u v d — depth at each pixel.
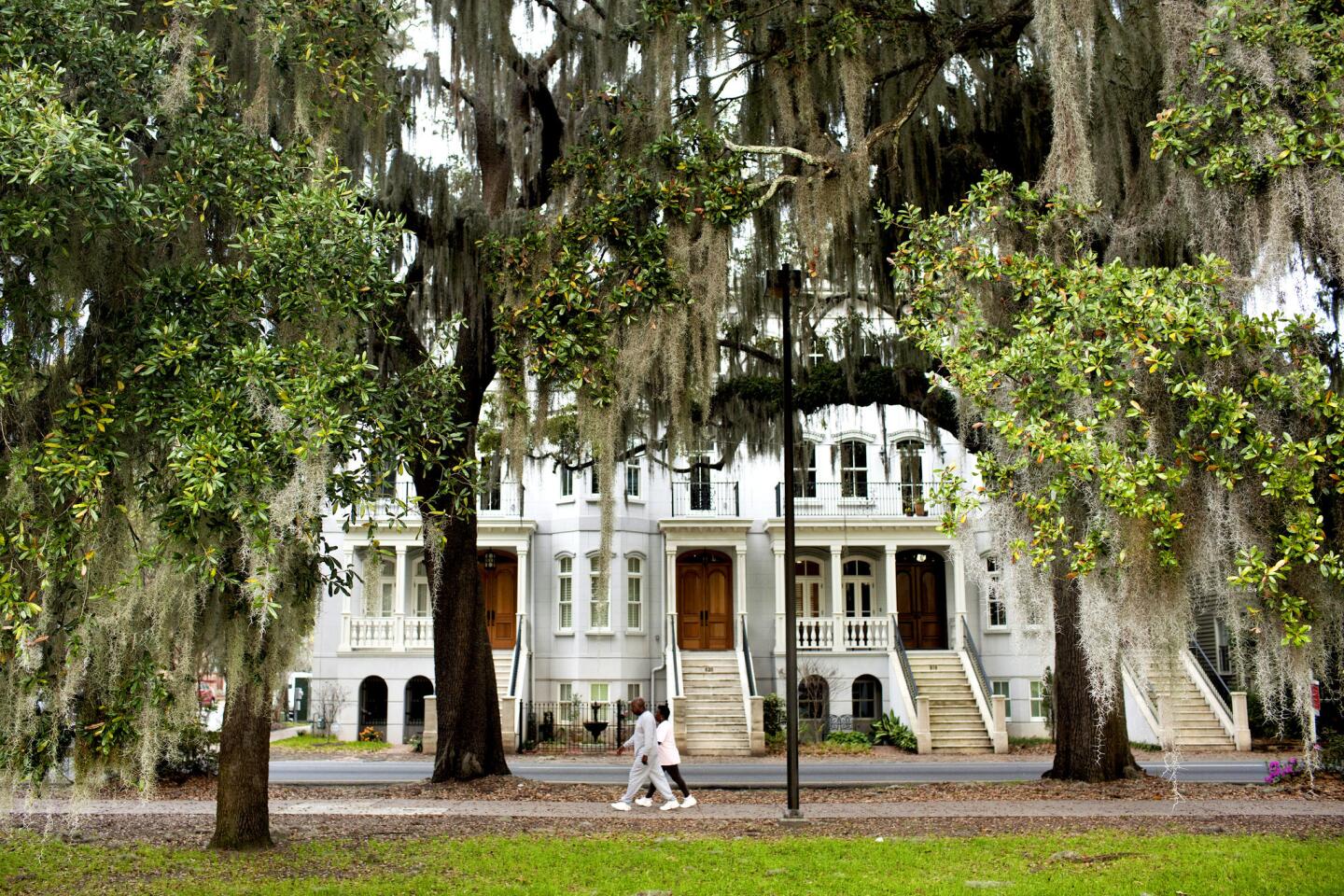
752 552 27.95
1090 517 7.49
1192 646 24.58
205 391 6.84
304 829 11.48
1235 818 11.90
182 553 6.96
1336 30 7.42
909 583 28.92
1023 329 7.97
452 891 8.30
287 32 8.60
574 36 14.70
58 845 10.33
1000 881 8.53
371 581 8.62
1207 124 7.84
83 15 7.06
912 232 9.45
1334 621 7.13
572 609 27.31
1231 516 6.80
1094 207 9.09
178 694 7.73
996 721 23.22
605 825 11.87
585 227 11.86
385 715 28.20
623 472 27.16
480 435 16.58
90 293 7.49
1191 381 6.78
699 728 23.84
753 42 13.02
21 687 6.68
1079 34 10.62
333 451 7.52
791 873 8.99
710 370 11.94
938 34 12.94
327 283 7.60
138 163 7.91
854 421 27.98
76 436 6.66
